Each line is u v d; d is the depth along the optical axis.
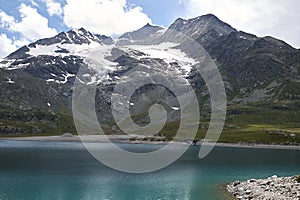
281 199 50.81
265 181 68.06
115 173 87.94
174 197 58.97
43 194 61.12
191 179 80.06
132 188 67.56
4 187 66.81
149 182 75.19
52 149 174.12
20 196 59.25
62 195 60.53
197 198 57.91
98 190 65.44
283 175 89.94
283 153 172.75
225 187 68.25
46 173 86.69
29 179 77.00
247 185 66.00
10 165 101.12
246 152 174.38
